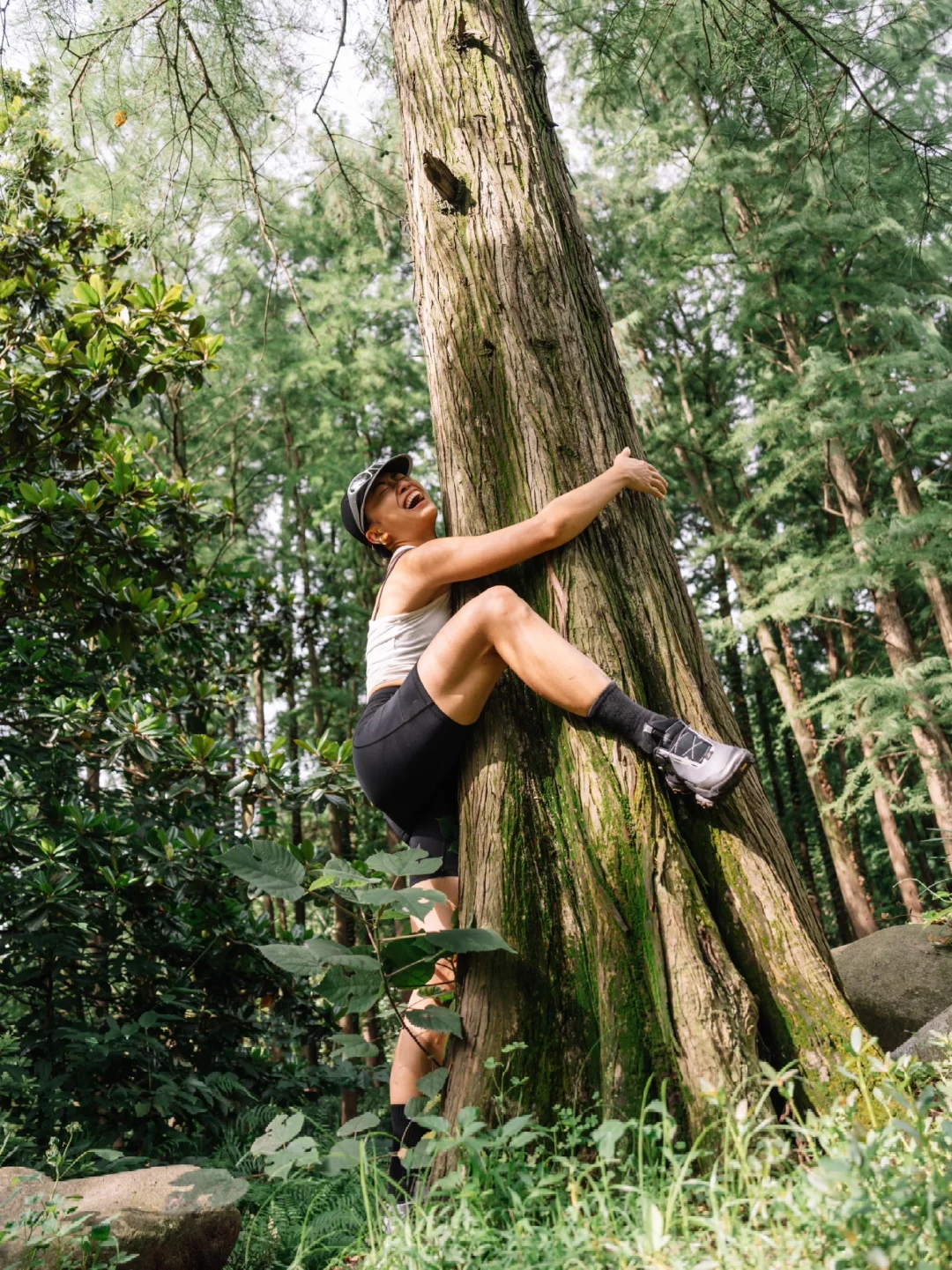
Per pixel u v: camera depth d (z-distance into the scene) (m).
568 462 2.48
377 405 12.93
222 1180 2.06
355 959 1.98
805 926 2.10
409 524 2.66
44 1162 3.45
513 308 2.62
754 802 2.26
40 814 5.00
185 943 4.73
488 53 2.87
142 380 5.08
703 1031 1.87
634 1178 1.67
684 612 2.48
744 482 14.91
